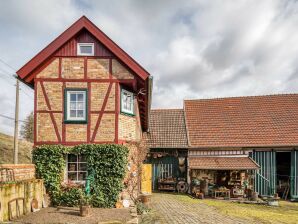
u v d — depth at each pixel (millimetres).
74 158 11742
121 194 11406
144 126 20203
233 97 24438
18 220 8414
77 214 9469
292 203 17516
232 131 21391
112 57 12141
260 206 15680
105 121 11797
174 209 12930
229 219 11250
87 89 11961
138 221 9805
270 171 19562
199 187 19000
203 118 23016
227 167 18469
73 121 11766
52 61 12141
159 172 21125
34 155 11508
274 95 23688
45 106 11898
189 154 20828
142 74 11750
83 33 12281
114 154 11336
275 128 20844
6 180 9258
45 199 11023
